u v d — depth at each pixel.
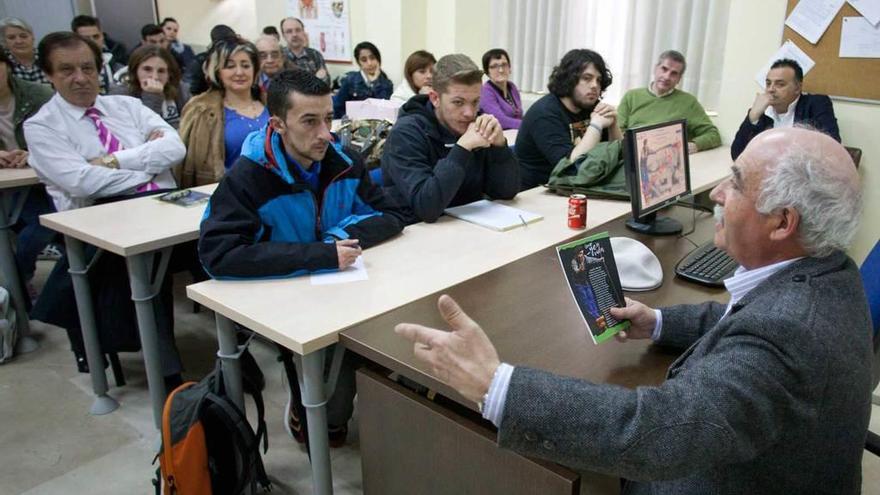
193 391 1.60
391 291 1.45
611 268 1.23
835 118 3.05
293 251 1.53
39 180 2.46
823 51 3.13
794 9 3.18
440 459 1.23
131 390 2.33
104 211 2.08
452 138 2.18
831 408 0.76
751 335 0.75
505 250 1.74
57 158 2.24
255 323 1.30
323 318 1.31
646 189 1.79
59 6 6.55
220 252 1.50
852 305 0.79
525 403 0.76
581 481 1.10
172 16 7.35
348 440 2.03
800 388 0.72
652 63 4.09
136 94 3.37
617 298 1.21
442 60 2.10
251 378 1.74
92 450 1.98
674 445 0.70
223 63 2.68
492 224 1.94
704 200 2.65
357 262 1.64
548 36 4.52
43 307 2.19
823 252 0.80
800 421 0.74
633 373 1.11
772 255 0.85
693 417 0.71
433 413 1.20
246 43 2.76
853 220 0.78
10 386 2.35
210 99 2.71
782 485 0.83
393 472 1.35
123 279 2.09
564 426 0.74
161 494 1.60
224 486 1.64
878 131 3.07
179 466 1.54
